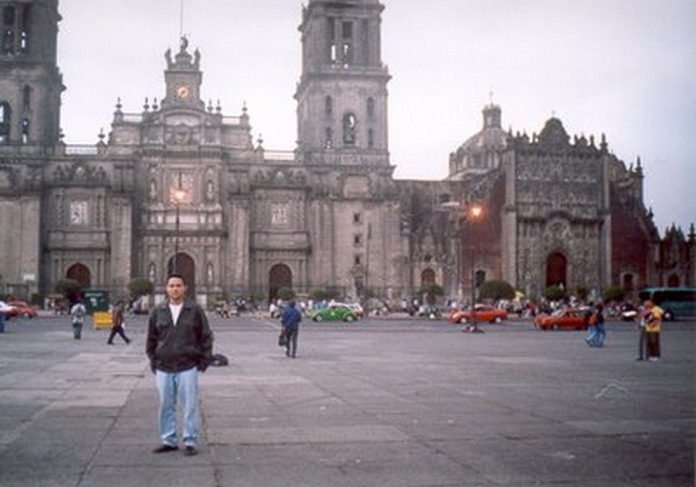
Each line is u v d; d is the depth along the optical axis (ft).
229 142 414.41
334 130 412.98
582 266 416.67
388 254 408.87
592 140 422.82
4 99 393.09
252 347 146.72
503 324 272.10
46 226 393.50
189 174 403.75
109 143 404.77
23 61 395.14
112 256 387.96
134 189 394.73
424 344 158.92
